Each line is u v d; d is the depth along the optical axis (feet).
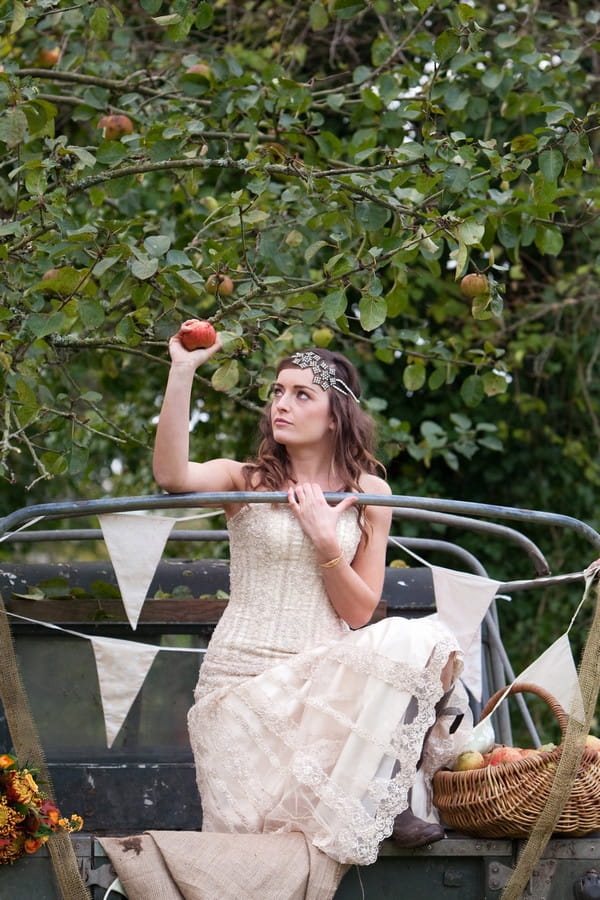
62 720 12.58
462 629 11.09
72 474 13.42
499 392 15.42
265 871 8.85
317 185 13.30
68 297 11.37
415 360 15.88
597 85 23.49
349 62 23.81
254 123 14.74
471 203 13.19
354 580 10.07
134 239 16.01
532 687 10.39
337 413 10.69
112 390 22.79
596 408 26.55
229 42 21.33
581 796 9.40
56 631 12.69
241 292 14.11
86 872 8.86
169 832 9.05
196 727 10.02
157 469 10.00
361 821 9.07
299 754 9.40
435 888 9.41
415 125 19.29
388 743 9.27
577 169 13.10
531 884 9.43
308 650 9.84
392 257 12.59
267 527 10.21
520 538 13.29
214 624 13.00
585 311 24.81
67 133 21.27
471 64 14.07
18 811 8.57
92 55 19.21
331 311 11.83
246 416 22.90
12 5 12.40
